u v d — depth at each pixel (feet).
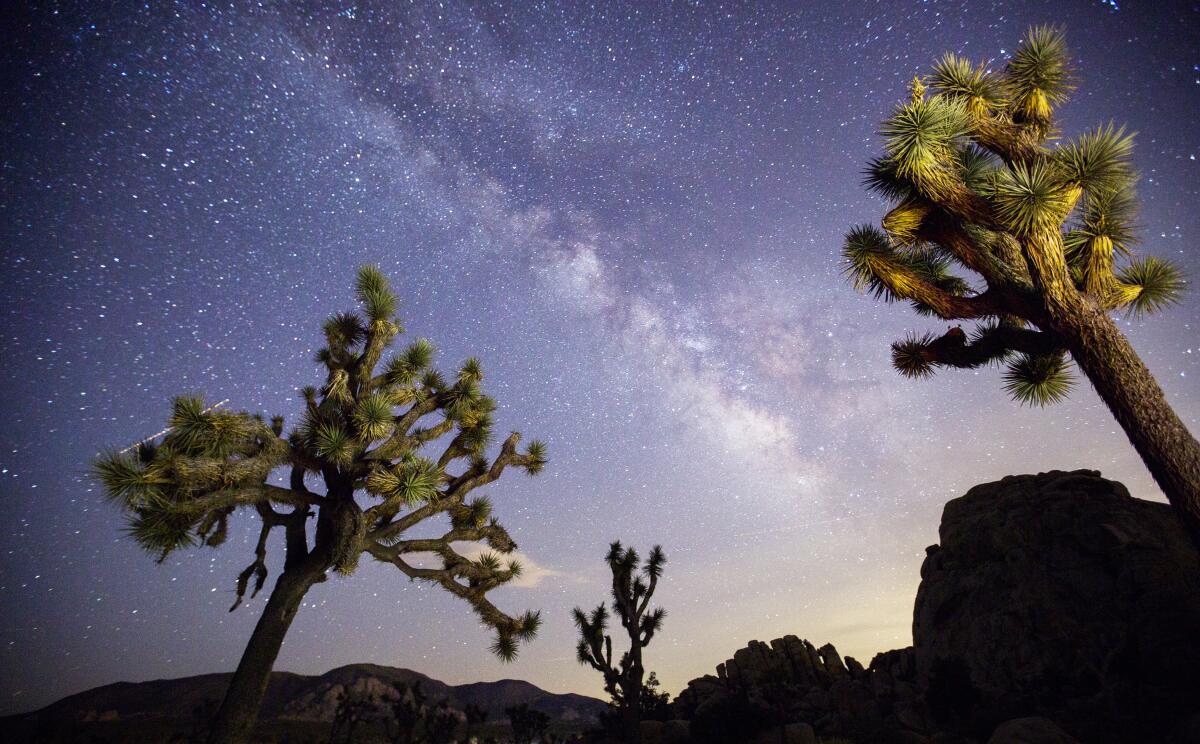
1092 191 17.35
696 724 59.47
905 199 19.65
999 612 72.43
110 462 20.84
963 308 19.61
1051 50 19.33
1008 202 16.43
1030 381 22.62
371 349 30.63
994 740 30.60
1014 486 89.71
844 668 110.83
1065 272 16.80
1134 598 62.85
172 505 21.30
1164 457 14.33
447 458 32.86
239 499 23.84
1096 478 81.05
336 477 27.14
